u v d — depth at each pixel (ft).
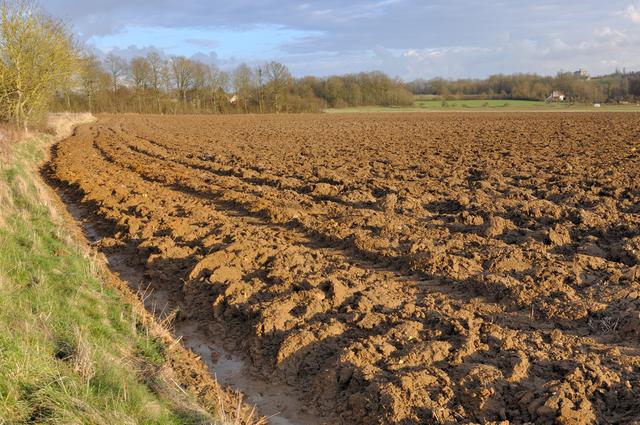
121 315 23.47
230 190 50.11
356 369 18.75
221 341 23.36
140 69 266.98
